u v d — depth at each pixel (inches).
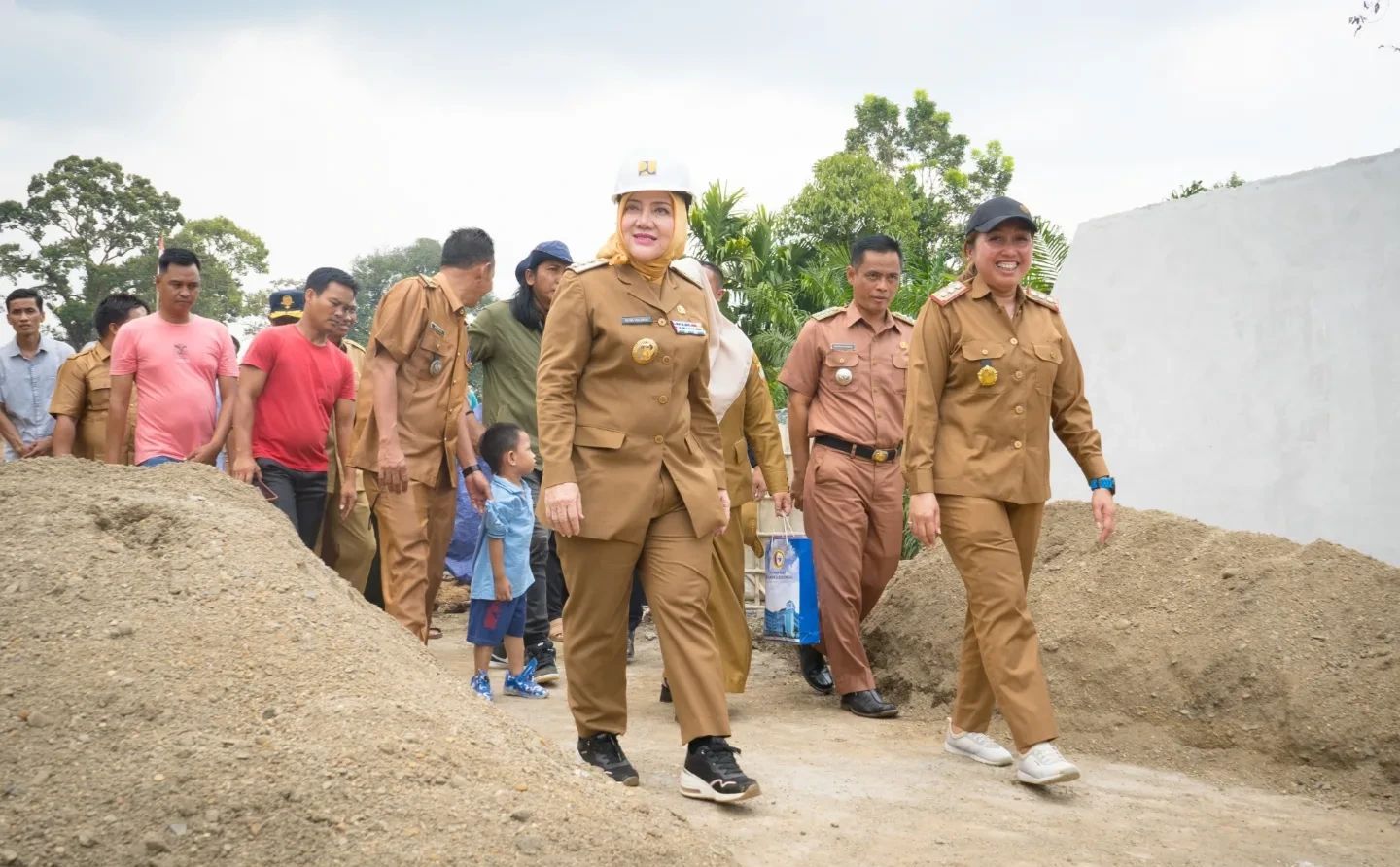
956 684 236.1
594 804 124.6
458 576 379.9
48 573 137.6
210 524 154.7
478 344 283.9
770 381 872.3
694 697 157.3
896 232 1288.1
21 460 172.4
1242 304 284.8
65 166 1736.0
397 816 109.5
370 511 242.1
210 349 242.4
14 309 314.7
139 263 1775.3
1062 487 323.6
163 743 115.3
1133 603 227.1
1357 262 261.1
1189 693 204.5
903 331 247.3
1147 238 311.6
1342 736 184.5
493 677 266.5
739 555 236.1
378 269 2519.7
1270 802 174.9
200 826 104.7
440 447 222.7
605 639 161.6
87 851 101.7
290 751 115.4
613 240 161.9
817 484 239.1
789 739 209.6
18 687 120.3
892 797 167.9
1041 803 168.2
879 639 263.9
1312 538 265.0
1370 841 156.0
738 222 1038.4
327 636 139.7
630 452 157.8
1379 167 259.1
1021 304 185.2
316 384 236.8
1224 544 231.6
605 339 157.3
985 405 180.1
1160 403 302.4
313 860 103.0
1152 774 190.1
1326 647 199.3
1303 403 269.3
